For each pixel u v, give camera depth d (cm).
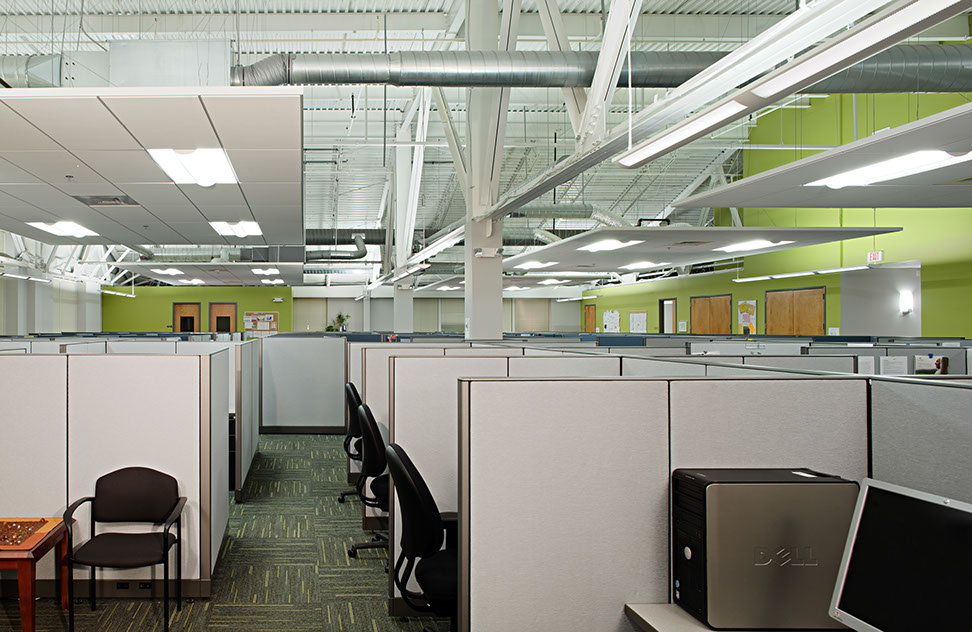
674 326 1582
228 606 304
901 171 425
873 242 929
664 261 1009
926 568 116
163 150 399
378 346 410
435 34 684
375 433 349
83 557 268
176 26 632
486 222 753
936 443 158
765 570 154
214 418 318
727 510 154
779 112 1081
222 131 363
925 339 565
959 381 163
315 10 640
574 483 175
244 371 517
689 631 154
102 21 627
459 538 171
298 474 563
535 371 301
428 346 407
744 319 1267
